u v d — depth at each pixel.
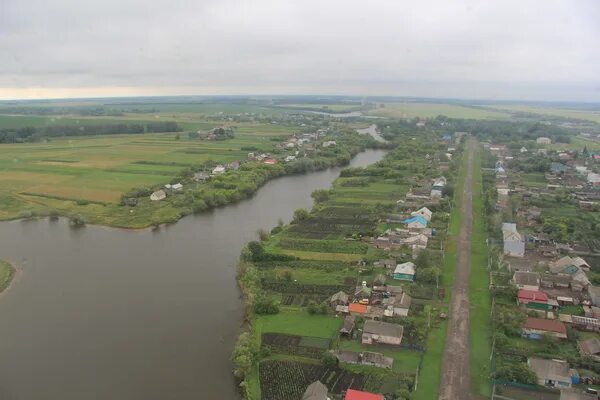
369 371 84.44
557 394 77.81
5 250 150.38
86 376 86.56
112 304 113.00
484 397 77.31
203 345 95.88
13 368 89.25
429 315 101.44
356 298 109.81
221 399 80.31
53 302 114.50
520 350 89.62
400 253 136.38
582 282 114.50
